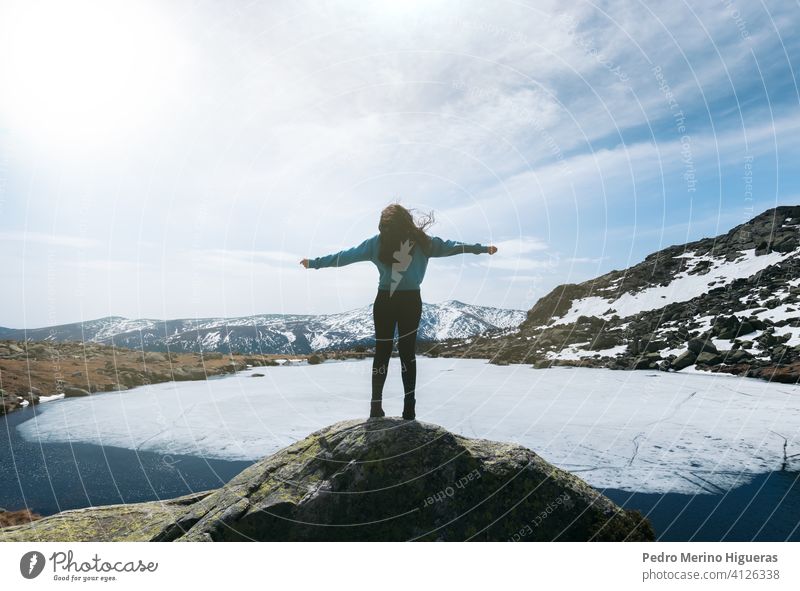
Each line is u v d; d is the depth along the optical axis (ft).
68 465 26.99
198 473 25.70
